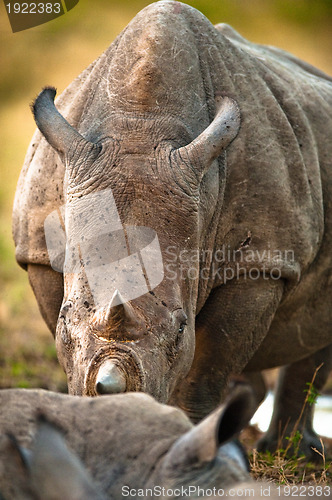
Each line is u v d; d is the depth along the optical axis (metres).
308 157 18.78
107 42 53.22
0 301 31.58
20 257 18.12
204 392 17.75
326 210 19.30
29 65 52.38
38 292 18.16
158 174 15.30
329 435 24.22
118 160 15.48
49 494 8.51
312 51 61.53
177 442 9.57
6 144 47.72
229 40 18.48
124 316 13.48
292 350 20.34
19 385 24.58
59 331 14.52
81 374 13.71
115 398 10.47
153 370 13.77
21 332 28.95
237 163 17.34
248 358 18.03
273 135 18.05
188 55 17.11
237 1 61.28
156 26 16.89
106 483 9.69
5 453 9.34
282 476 16.12
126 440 9.94
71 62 52.50
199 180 15.47
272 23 61.44
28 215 17.94
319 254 19.22
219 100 16.94
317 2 62.66
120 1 55.59
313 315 19.92
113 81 16.62
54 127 15.99
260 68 19.00
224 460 9.66
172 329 14.27
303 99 19.80
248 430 23.62
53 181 17.59
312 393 20.00
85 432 10.04
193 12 17.92
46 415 9.87
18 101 51.62
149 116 16.09
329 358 22.55
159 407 10.36
